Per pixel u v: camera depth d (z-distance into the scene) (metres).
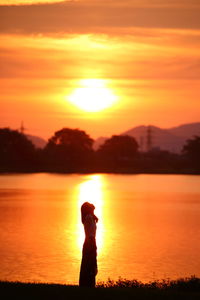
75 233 103.88
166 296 26.98
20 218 133.62
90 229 28.22
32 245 86.06
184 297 27.00
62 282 57.03
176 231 109.88
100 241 93.75
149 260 73.56
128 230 111.62
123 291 27.64
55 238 95.69
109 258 75.06
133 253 79.81
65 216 140.25
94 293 26.88
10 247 83.56
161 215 146.88
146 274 63.34
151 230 111.69
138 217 141.25
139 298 26.38
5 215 141.00
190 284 32.53
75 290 27.50
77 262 70.44
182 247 86.06
